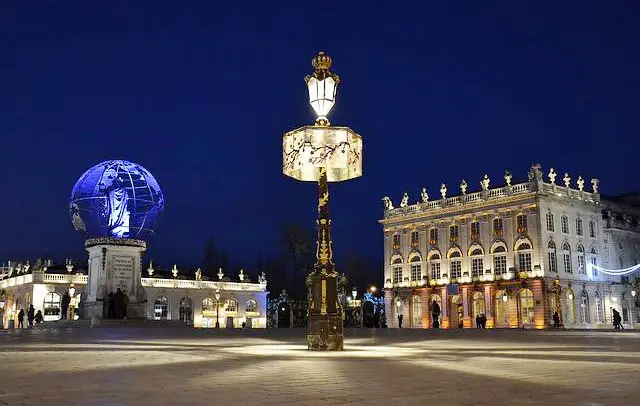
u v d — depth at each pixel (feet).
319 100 49.90
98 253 149.79
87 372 29.53
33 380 26.30
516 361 35.47
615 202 290.15
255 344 58.08
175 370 30.35
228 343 60.39
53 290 268.82
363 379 26.50
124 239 149.07
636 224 272.51
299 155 49.11
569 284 234.38
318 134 48.85
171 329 124.98
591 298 241.35
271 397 21.50
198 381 25.90
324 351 45.16
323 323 45.91
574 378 26.81
